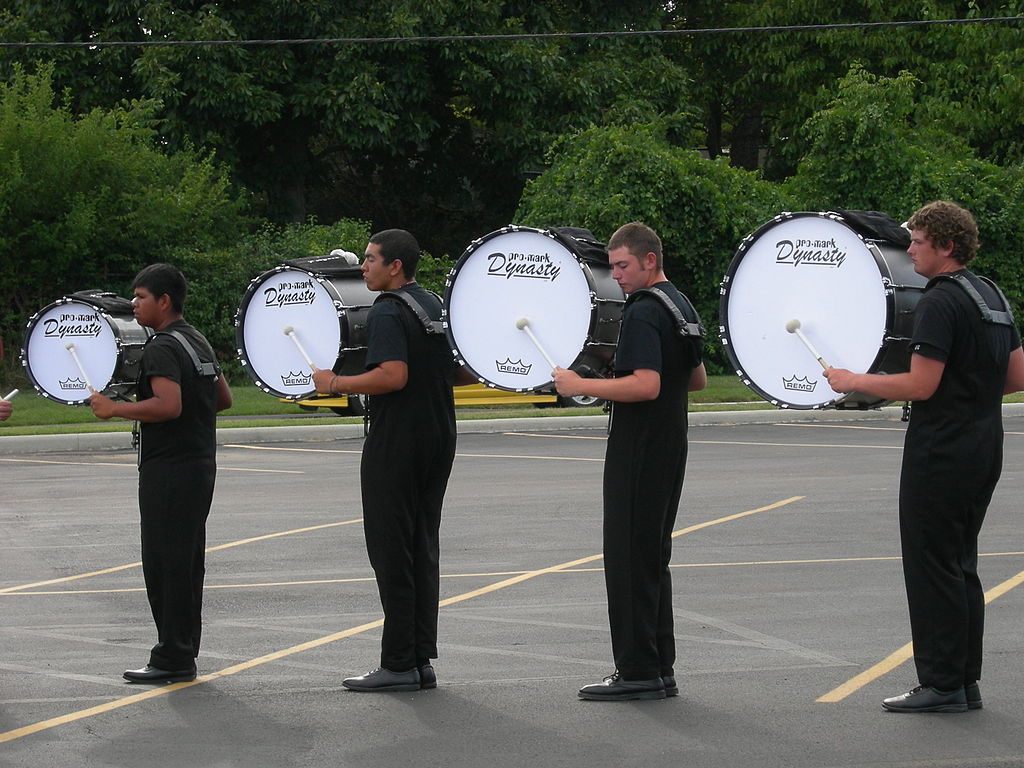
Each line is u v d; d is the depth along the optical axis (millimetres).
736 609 8438
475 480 14883
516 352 6930
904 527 6156
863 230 6203
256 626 8164
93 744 5836
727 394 24984
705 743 5762
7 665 7289
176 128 30812
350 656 7418
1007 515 12086
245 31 31531
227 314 29328
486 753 5656
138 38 31469
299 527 11914
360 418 21453
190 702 6504
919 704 6176
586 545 10828
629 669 6434
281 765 5531
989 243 30047
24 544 11211
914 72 35750
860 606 8492
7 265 27547
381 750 5715
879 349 6047
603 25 35812
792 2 37031
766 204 29719
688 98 37125
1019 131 35156
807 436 19547
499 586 9258
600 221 28172
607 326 6855
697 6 39375
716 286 29375
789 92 37844
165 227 28281
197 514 6887
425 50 33125
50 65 28094
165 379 6672
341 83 31797
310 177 36406
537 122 33875
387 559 6625
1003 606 8484
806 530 11422
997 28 35375
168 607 6875
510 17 34000
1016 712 6184
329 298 13516
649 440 6309
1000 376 6051
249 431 19734
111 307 8125
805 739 5801
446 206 38969
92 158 27484
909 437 6109
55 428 20125
